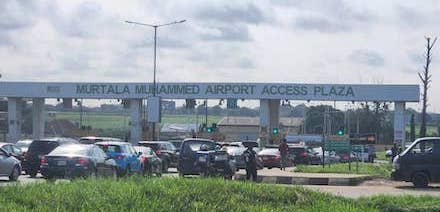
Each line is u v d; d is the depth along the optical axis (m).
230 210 9.97
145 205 9.24
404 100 53.91
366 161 51.53
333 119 103.81
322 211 10.75
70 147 23.31
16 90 60.16
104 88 59.47
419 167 22.92
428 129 106.62
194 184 11.17
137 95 58.91
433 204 13.32
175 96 58.44
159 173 31.52
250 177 24.53
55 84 59.84
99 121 127.12
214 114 143.12
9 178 25.78
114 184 11.16
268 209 10.30
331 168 33.34
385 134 105.19
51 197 9.59
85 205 9.03
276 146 49.28
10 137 61.25
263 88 56.94
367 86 54.81
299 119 139.38
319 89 55.94
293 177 26.59
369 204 12.97
